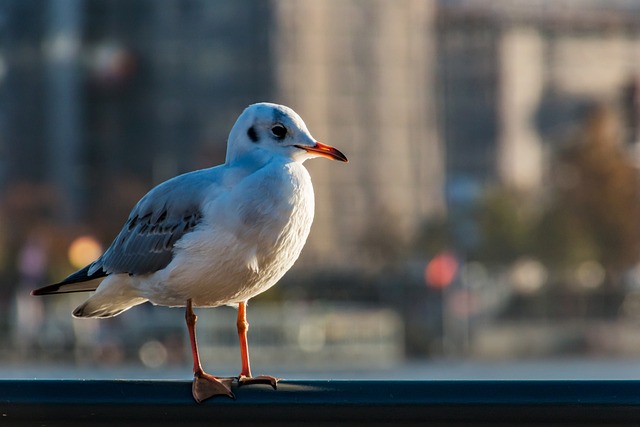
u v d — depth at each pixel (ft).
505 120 321.73
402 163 286.46
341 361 190.19
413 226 279.69
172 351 171.12
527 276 263.29
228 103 276.00
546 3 327.47
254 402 19.63
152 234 22.74
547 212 270.67
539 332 227.61
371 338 197.36
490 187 284.00
